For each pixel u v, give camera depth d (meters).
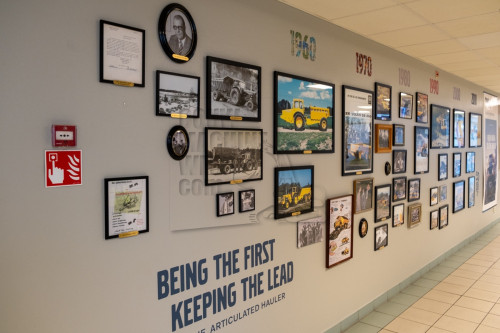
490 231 8.46
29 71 1.75
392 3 3.03
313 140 3.42
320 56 3.50
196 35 2.43
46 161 1.81
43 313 1.83
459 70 5.91
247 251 2.88
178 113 2.36
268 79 2.99
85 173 1.96
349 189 3.94
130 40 2.10
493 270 5.88
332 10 3.19
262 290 3.02
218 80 2.58
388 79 4.51
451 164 6.45
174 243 2.39
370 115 4.18
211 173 2.57
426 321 4.18
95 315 2.02
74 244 1.93
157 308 2.31
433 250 5.98
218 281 2.67
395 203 4.79
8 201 1.71
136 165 2.18
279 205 3.10
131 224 2.15
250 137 2.83
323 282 3.67
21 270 1.75
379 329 3.99
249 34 2.83
